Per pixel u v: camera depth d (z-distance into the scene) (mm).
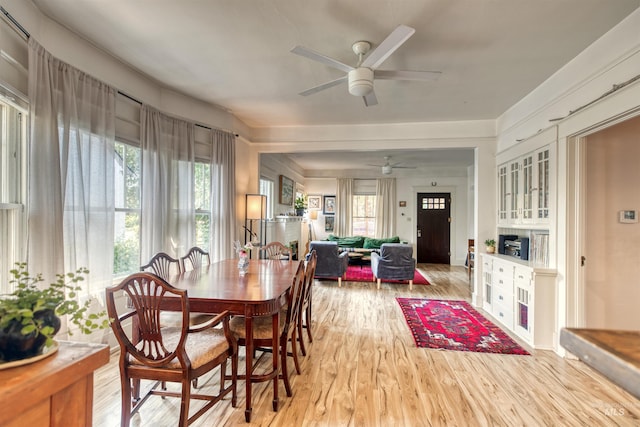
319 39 2404
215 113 4059
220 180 4078
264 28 2281
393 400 2055
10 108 1979
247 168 4785
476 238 4324
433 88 3285
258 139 4855
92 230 2537
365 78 2287
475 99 3588
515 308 3225
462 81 3109
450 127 4426
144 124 3113
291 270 2855
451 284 5711
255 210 4508
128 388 1613
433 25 2195
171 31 2350
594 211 2742
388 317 3764
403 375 2381
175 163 3508
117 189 2961
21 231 2025
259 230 4930
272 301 1889
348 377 2342
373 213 8773
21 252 2020
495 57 2637
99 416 1860
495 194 4273
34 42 2014
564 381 2316
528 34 2299
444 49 2512
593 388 2221
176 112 3600
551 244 2922
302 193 8789
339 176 8938
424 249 8328
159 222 3248
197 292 2025
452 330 3332
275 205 6582
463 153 6426
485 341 3037
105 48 2605
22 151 2053
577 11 2031
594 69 2412
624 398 2102
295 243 7379
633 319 2707
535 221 3254
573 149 2703
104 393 2096
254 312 1847
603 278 2730
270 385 2236
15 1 1898
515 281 3227
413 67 2820
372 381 2289
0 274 1895
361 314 3879
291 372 2418
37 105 2031
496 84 3178
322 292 5012
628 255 2719
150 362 1574
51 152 2121
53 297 1012
